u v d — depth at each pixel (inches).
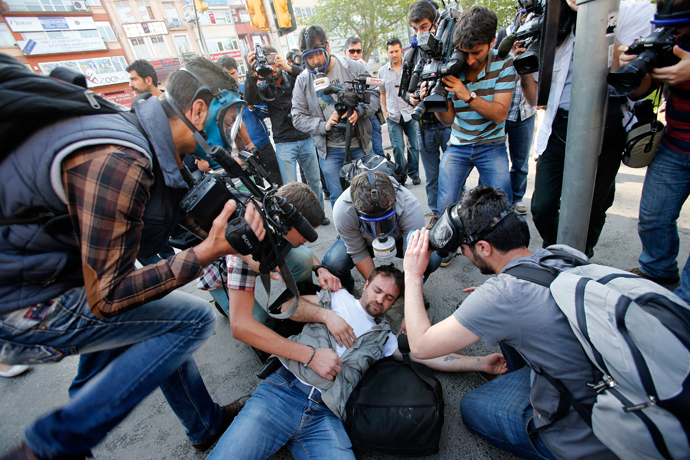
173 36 1066.7
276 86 133.6
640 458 32.7
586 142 53.8
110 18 954.7
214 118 43.2
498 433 51.1
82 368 53.9
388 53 154.1
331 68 126.2
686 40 53.6
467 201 47.8
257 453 52.4
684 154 65.0
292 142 139.9
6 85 27.1
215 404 64.1
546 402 41.6
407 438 52.8
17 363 37.1
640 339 31.0
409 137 167.3
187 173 44.6
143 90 139.8
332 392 56.9
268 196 45.9
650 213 72.6
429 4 107.5
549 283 39.9
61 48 893.8
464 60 77.4
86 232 30.4
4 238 31.9
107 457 66.9
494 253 47.4
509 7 624.1
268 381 59.9
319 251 128.5
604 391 34.6
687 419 29.7
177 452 65.7
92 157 29.9
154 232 40.3
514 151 121.6
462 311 43.8
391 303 69.2
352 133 119.4
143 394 42.1
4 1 808.3
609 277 37.0
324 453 54.0
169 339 43.9
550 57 64.3
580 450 39.5
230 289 59.3
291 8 290.5
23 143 29.1
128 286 33.1
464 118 90.3
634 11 66.6
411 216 76.9
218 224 37.4
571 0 62.5
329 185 135.6
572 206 58.9
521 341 40.6
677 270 76.9
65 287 36.3
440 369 69.0
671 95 64.2
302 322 71.4
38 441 34.1
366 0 852.0
